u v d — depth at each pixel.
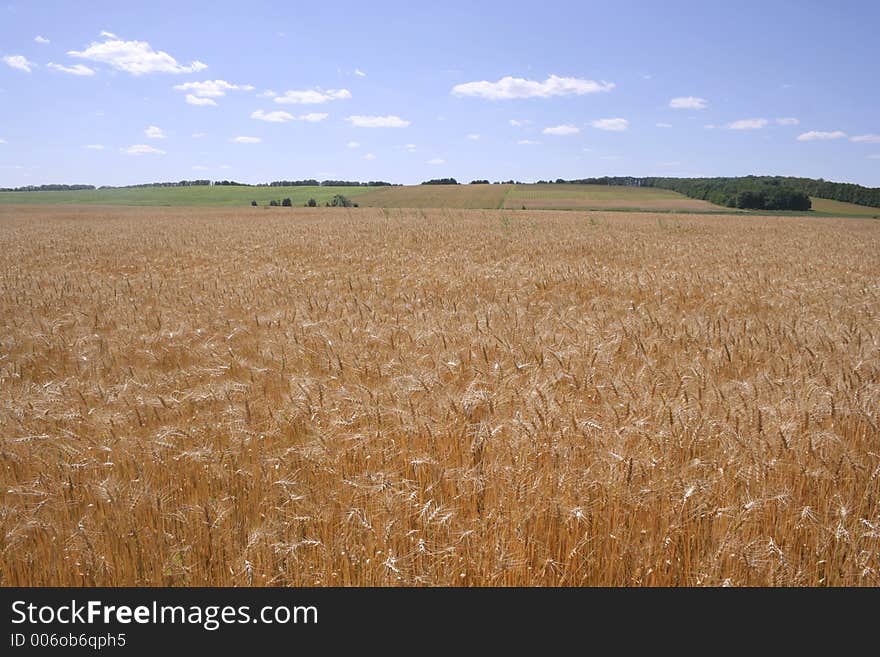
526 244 24.62
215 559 3.40
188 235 31.41
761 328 7.79
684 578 3.30
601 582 3.33
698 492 3.56
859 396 4.58
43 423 4.53
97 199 110.44
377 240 26.53
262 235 30.27
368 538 3.37
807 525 3.45
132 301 10.85
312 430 4.44
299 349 6.76
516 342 6.66
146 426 4.66
